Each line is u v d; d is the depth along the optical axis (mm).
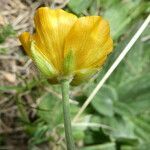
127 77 99
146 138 98
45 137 94
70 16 61
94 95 90
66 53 61
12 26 95
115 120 98
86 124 95
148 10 100
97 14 100
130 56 98
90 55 61
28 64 96
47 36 61
